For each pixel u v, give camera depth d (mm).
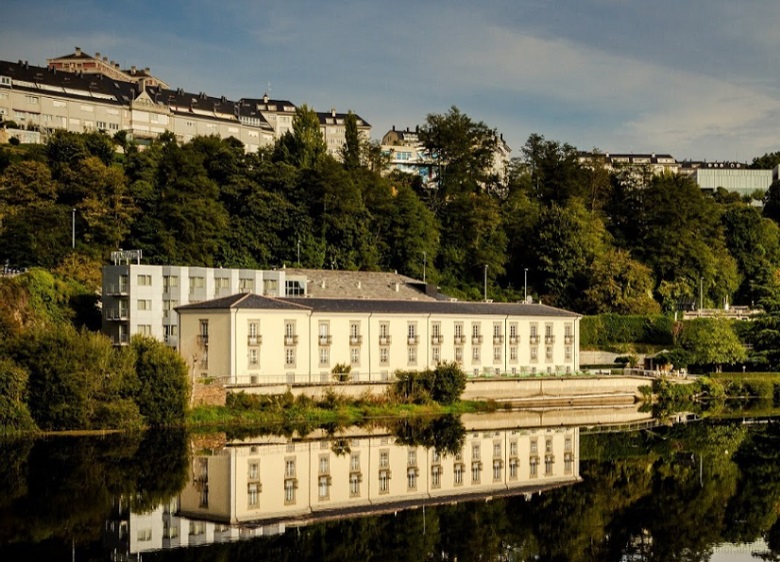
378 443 91250
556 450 91312
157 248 149250
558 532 61312
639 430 106500
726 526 63656
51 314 118812
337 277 146375
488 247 187500
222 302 107625
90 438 88562
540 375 128750
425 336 124188
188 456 81250
